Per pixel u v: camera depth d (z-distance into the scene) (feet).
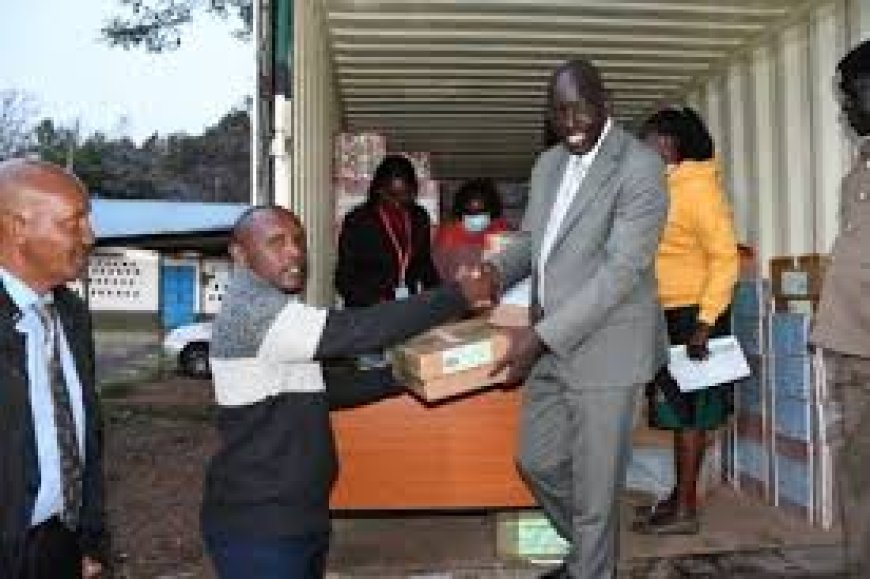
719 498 16.97
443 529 14.98
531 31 19.36
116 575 13.85
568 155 11.11
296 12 12.71
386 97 24.72
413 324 7.71
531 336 10.09
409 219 18.70
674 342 14.32
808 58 16.70
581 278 10.46
